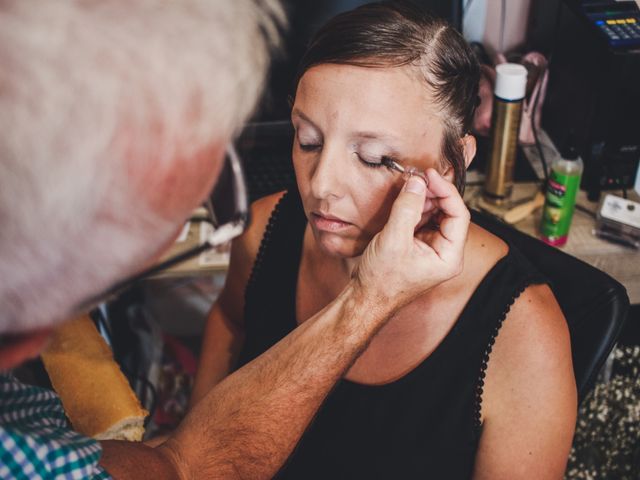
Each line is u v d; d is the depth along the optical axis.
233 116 0.52
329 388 0.86
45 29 0.43
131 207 0.49
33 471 0.61
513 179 1.80
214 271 1.62
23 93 0.43
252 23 0.51
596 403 1.71
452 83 0.92
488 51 2.06
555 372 1.09
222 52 0.49
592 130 1.65
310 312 1.26
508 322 1.09
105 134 0.45
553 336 1.09
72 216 0.47
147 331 2.03
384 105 0.89
